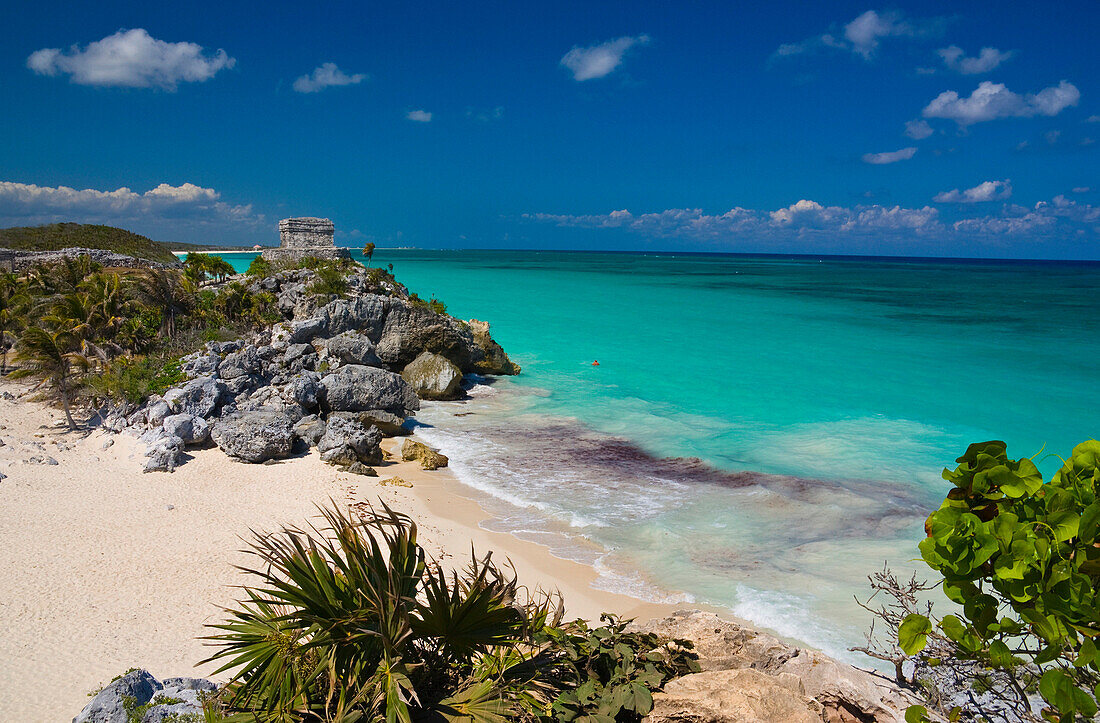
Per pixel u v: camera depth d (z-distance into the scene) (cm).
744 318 7588
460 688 672
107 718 1003
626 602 1695
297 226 7150
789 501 2345
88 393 3438
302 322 4069
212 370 3434
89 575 1795
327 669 651
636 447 3000
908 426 3344
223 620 1619
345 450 2753
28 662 1415
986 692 619
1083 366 4866
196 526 2131
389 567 653
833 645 1485
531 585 1770
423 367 3944
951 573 405
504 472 2684
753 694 686
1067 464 409
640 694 686
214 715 651
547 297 9862
